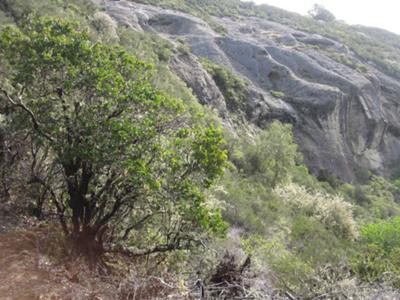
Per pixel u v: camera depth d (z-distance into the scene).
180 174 4.96
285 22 66.25
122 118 4.86
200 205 4.93
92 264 4.88
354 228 17.20
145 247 5.43
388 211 33.25
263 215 13.25
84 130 4.74
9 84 5.70
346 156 40.28
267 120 35.94
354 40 67.25
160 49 28.69
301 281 5.78
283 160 21.50
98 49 5.32
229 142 21.11
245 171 20.62
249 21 59.31
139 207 5.15
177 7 50.16
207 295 4.41
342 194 32.19
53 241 5.05
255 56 41.72
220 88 33.78
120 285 4.43
